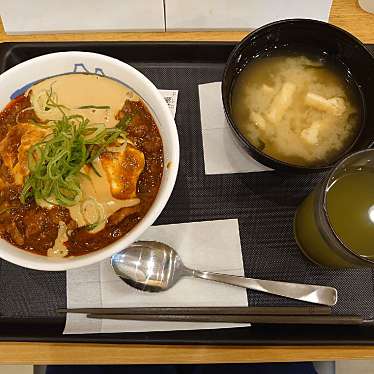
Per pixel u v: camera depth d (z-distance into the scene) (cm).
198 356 37
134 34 45
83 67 37
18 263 33
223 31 45
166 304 37
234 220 39
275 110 39
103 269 38
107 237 35
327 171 37
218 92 42
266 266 38
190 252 38
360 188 36
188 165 41
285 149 38
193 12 44
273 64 40
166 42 43
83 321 36
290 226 39
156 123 37
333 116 39
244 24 45
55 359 37
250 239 39
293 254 39
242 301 37
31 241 34
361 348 37
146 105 37
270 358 37
